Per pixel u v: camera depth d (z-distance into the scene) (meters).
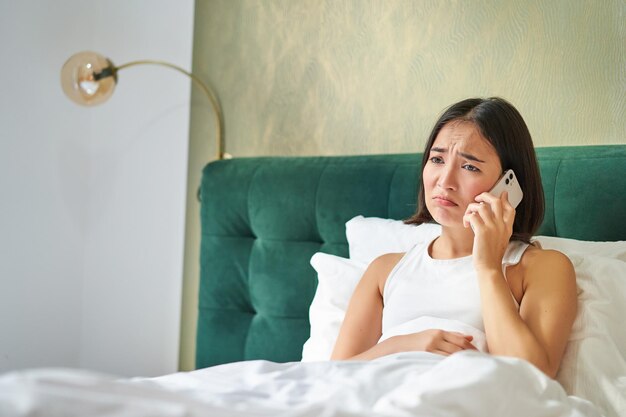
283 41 2.88
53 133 3.22
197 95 3.15
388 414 1.08
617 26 2.05
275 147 2.90
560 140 2.17
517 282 1.65
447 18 2.43
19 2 3.08
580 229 1.97
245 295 2.68
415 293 1.75
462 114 1.73
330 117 2.74
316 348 2.03
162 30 3.22
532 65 2.23
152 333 3.25
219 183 2.76
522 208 1.74
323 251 2.46
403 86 2.54
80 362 3.35
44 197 3.20
